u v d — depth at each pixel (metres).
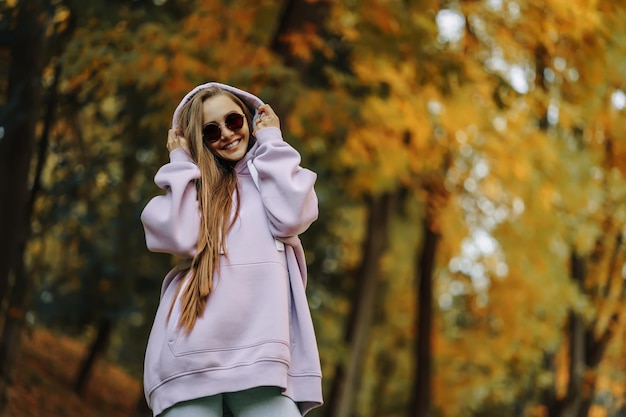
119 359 22.39
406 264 24.39
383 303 25.88
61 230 16.19
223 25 11.45
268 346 3.77
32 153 11.38
